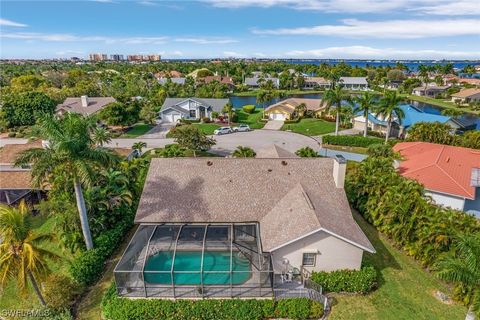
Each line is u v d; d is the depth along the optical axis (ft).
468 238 61.05
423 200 90.07
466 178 118.11
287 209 86.74
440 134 173.47
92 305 74.28
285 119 290.56
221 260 79.87
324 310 71.72
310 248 77.56
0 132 251.39
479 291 58.70
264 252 75.51
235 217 89.30
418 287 79.46
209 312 69.36
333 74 532.73
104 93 394.52
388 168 113.70
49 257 70.33
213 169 100.01
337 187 95.76
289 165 101.40
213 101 309.01
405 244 89.61
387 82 529.86
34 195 126.82
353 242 75.36
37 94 269.44
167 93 389.39
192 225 87.81
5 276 63.00
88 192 93.45
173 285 71.10
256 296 73.41
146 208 91.15
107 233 93.76
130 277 73.15
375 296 76.54
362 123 251.80
